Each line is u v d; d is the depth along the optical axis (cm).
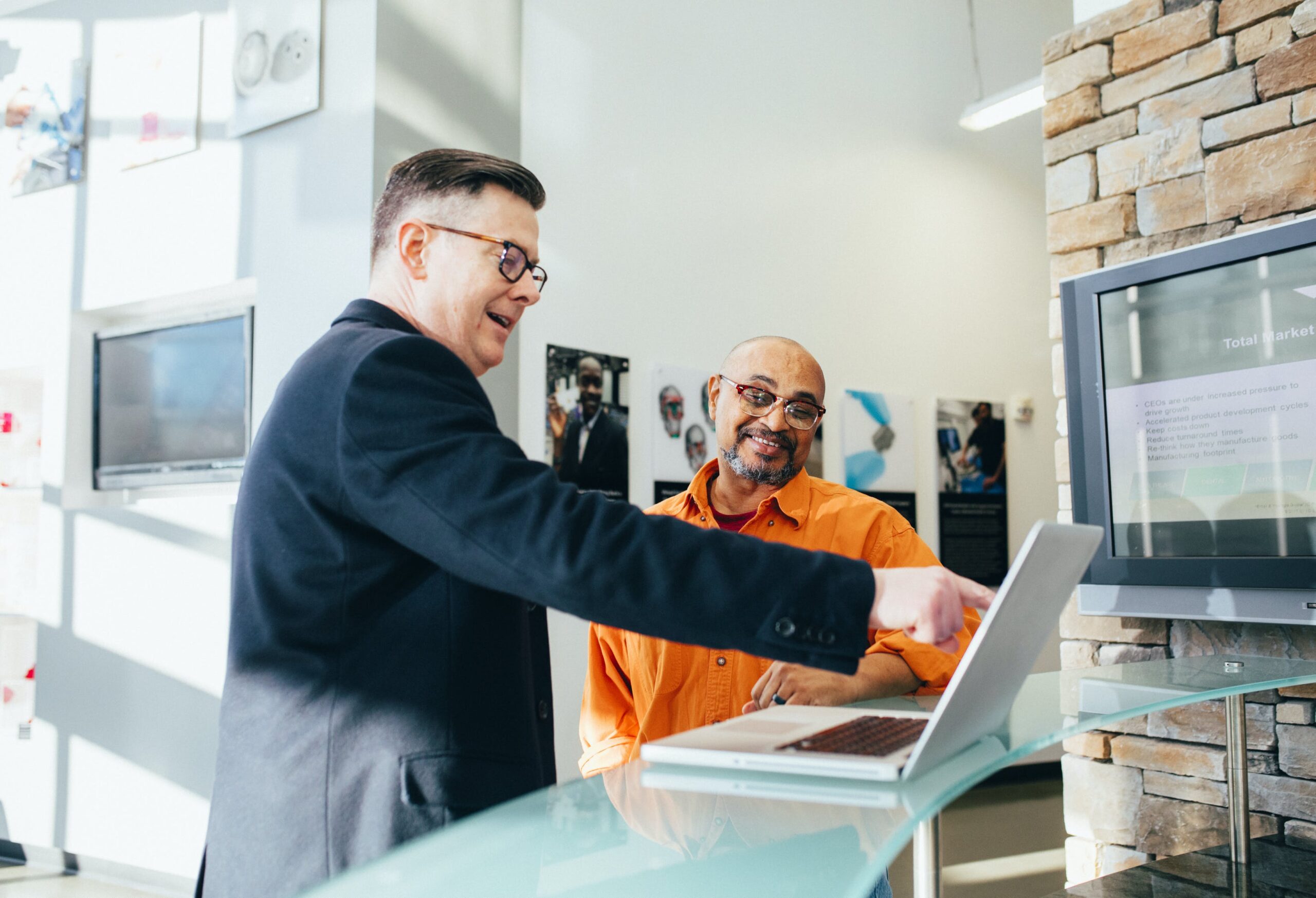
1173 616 179
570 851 63
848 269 484
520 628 107
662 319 420
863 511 173
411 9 338
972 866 361
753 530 174
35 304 419
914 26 523
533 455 373
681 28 439
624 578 79
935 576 80
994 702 86
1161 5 195
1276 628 172
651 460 410
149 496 405
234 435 365
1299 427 163
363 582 94
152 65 390
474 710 98
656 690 164
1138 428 187
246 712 95
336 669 94
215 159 368
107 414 405
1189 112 190
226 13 373
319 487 92
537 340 377
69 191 413
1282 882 149
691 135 437
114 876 374
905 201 510
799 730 92
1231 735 160
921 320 509
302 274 338
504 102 372
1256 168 179
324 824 92
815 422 173
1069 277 208
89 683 388
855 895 53
